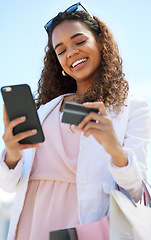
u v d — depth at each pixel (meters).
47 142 1.77
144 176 1.60
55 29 2.09
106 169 1.59
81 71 1.99
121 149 1.37
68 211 1.55
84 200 1.49
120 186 1.49
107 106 1.82
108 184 1.55
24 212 1.64
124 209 1.30
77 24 2.06
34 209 1.59
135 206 1.37
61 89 2.43
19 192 1.66
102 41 2.15
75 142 1.73
